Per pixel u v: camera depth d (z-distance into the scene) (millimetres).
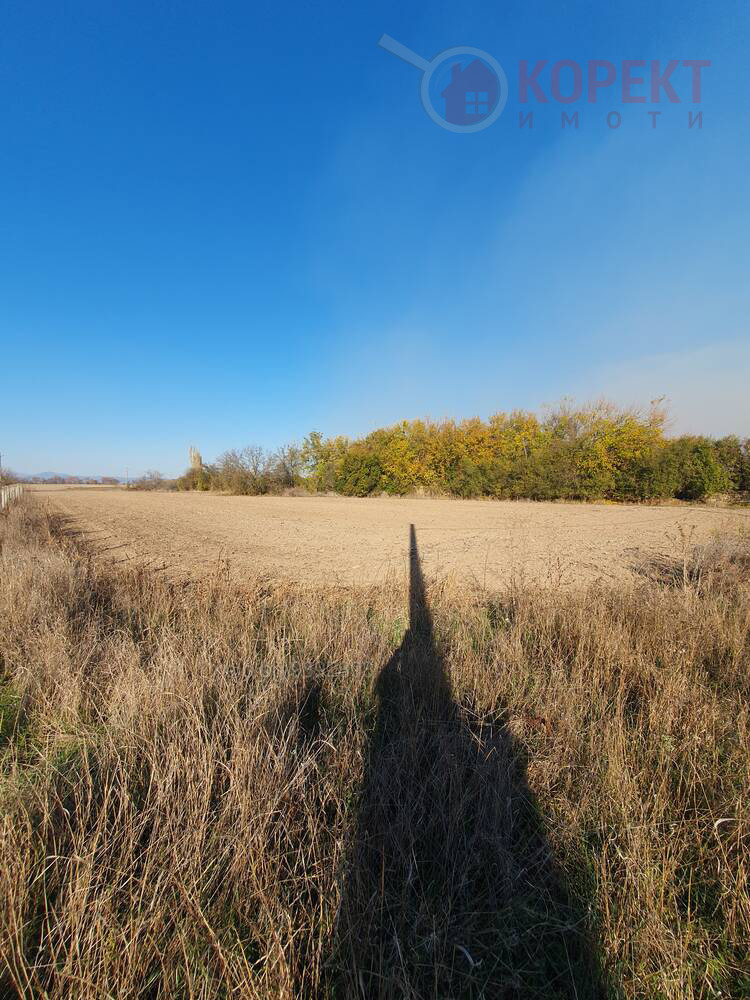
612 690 3566
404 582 7289
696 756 2600
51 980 1542
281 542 13570
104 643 4117
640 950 1643
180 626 4715
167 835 1927
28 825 1946
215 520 20859
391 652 3984
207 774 2188
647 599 5211
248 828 1889
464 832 2074
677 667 3590
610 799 2275
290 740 2617
